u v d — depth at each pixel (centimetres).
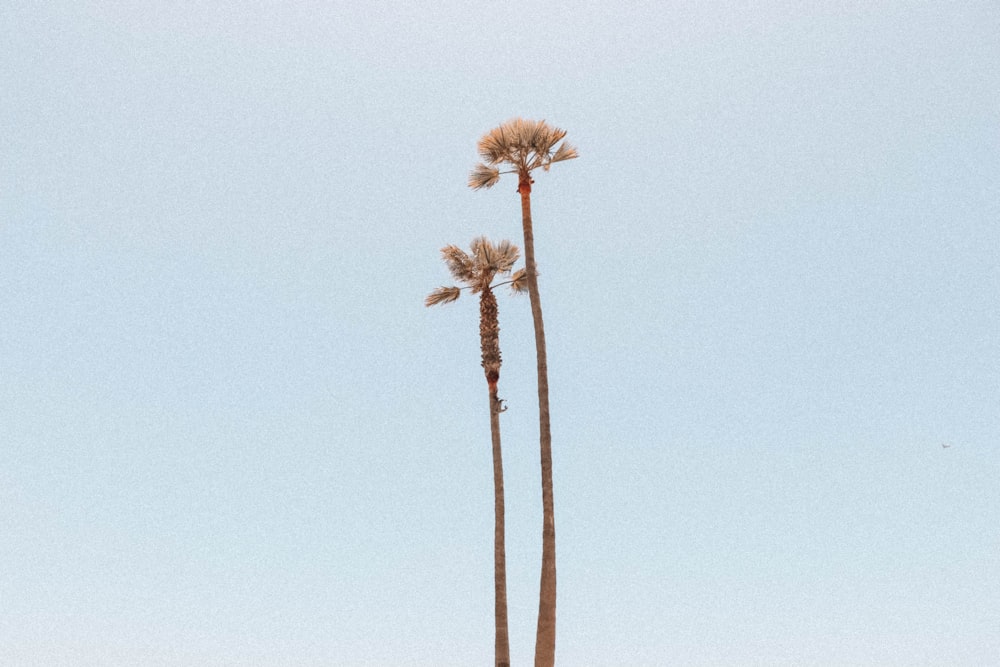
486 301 3281
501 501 3048
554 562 2522
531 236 2902
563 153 2948
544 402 2698
